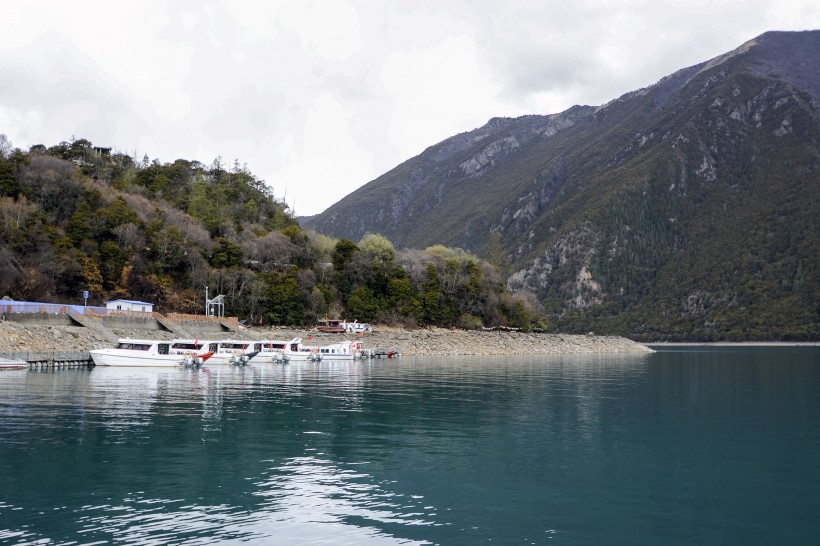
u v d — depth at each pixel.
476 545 22.06
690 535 23.27
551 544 22.25
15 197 136.62
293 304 144.88
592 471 31.75
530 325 199.62
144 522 23.64
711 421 47.41
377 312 161.50
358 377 81.00
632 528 23.89
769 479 30.50
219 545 21.62
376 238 183.62
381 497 27.17
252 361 107.31
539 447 37.19
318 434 40.09
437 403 55.28
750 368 115.44
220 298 133.25
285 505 25.88
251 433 39.97
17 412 46.19
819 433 42.38
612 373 96.12
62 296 121.50
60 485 27.97
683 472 31.73
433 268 180.75
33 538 21.92
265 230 180.62
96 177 178.50
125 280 128.88
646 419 48.09
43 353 80.38
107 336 97.56
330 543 22.06
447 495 27.58
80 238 130.75
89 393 57.44
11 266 113.12
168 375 79.12
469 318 178.25
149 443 36.34
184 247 143.75
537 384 74.19
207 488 27.89
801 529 23.92
